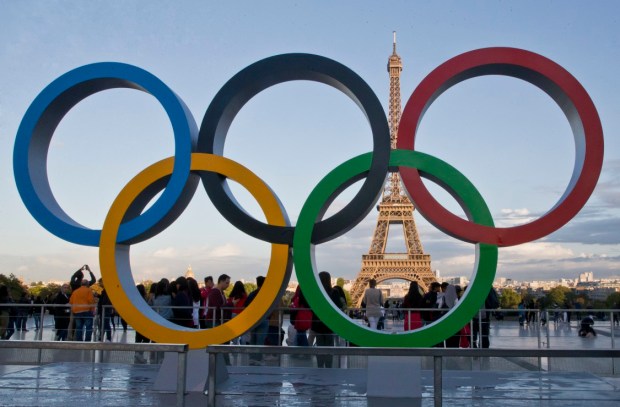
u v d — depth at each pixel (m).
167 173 12.67
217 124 12.80
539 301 51.53
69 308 19.86
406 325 18.16
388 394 11.37
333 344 15.75
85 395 11.02
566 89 12.32
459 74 12.69
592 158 12.04
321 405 10.42
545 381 13.26
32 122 13.08
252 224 12.36
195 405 10.37
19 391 11.37
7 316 20.09
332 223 12.16
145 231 12.52
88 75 13.10
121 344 8.21
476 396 11.23
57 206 13.45
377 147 12.29
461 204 12.72
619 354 7.53
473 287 11.85
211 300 17.66
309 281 12.00
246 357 15.04
